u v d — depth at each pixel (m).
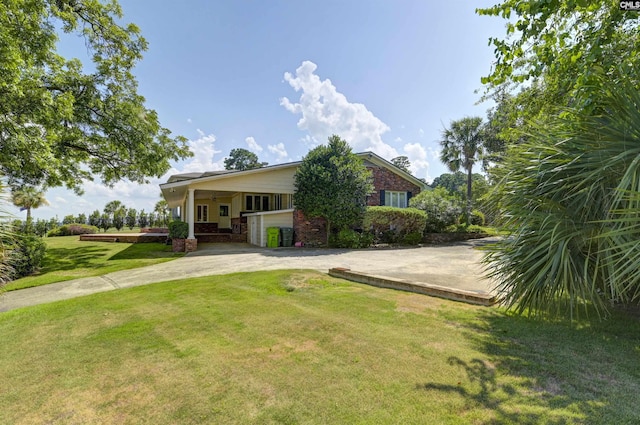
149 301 5.09
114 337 3.54
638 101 2.66
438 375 2.45
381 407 2.07
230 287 5.88
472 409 2.00
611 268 2.62
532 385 2.26
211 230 20.77
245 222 17.53
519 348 2.90
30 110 7.63
